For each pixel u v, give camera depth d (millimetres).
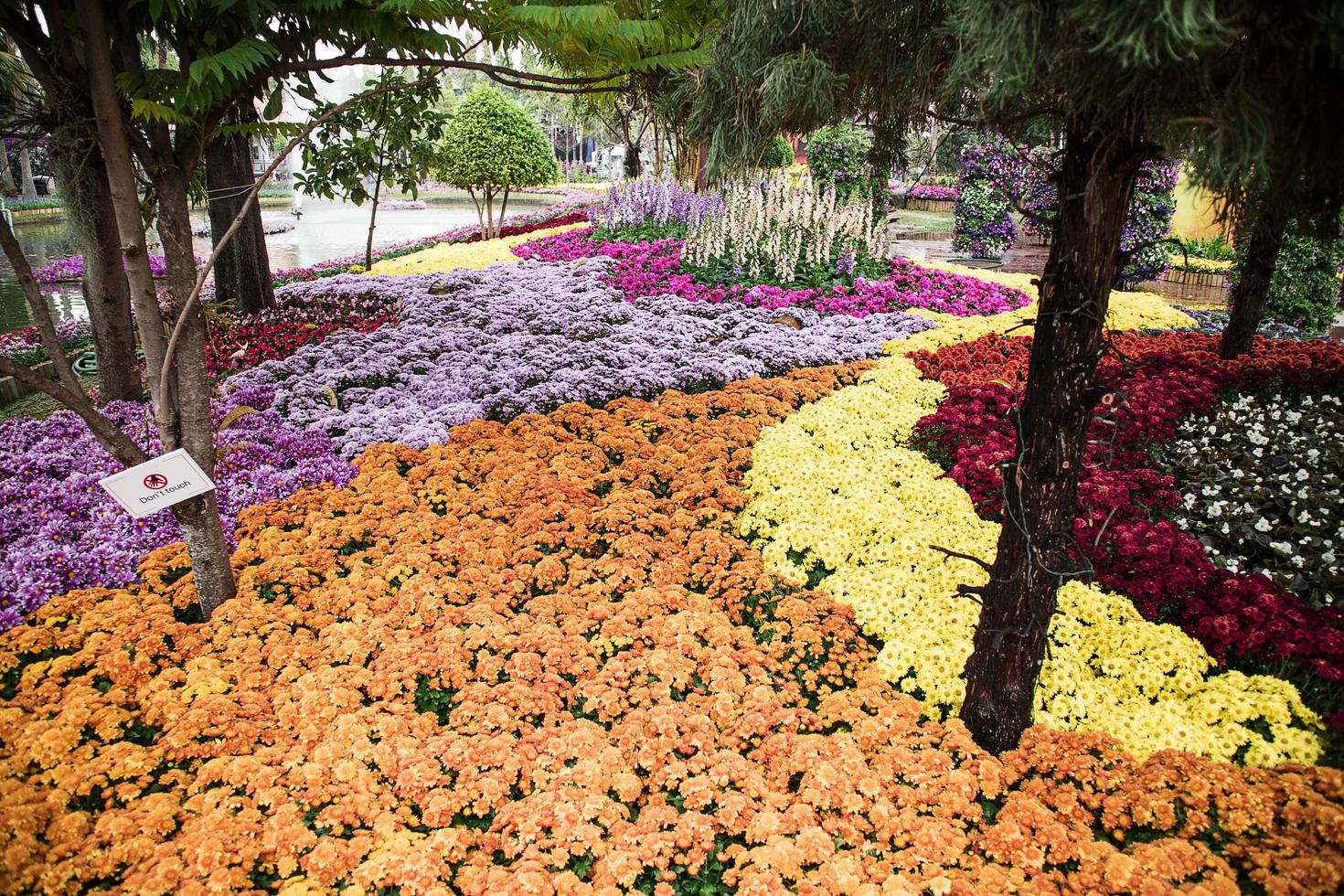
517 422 6285
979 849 2686
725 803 2789
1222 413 6156
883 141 3160
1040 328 2781
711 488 5117
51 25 3543
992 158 16375
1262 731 3170
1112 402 2713
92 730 3086
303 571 4176
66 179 5980
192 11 3293
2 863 2400
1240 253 11086
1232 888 2316
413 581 4023
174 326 3947
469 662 3582
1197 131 1725
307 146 8328
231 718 3115
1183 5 1475
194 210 33375
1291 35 1588
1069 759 2938
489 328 9180
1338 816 2475
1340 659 3361
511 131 18219
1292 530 4531
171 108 3350
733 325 9633
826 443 5906
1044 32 1756
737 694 3350
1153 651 3525
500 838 2674
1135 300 11969
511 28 3846
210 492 3783
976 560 3094
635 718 3188
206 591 3867
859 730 3125
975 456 5543
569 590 4113
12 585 3828
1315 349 7250
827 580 4230
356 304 10602
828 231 11336
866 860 2600
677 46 3895
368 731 3109
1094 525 4488
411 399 6895
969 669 3227
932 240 21859
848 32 2648
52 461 5359
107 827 2602
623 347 8180
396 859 2506
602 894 2443
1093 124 2150
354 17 3764
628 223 14844
